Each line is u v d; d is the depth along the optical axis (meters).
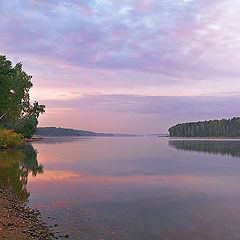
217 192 25.58
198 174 37.16
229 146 118.00
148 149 97.06
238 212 18.97
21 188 26.20
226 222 16.78
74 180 31.28
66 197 22.94
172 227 15.91
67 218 17.22
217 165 48.12
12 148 77.44
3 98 59.59
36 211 18.58
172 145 130.00
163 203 21.36
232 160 57.56
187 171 40.06
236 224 16.45
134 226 16.03
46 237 13.70
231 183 30.39
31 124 119.56
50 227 15.41
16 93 76.62
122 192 25.23
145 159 58.56
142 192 25.31
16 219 15.66
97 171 39.03
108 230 15.24
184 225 16.28
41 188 26.44
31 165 43.56
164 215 18.20
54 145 115.50
